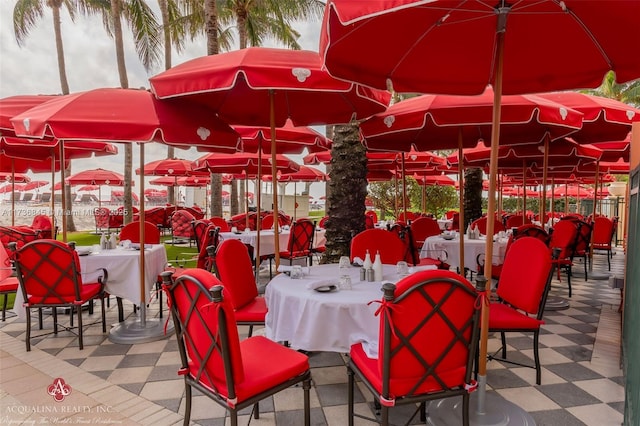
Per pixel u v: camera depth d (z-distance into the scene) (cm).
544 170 489
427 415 236
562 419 235
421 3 145
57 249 338
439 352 180
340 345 231
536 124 449
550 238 492
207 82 284
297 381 206
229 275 302
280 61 285
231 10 1368
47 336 386
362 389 275
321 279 293
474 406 242
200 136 334
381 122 363
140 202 394
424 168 895
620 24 224
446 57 271
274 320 267
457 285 176
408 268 318
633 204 278
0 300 528
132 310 482
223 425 232
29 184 1827
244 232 680
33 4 1523
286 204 1605
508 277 301
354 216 505
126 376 298
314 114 429
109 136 297
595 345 356
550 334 386
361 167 509
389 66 270
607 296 544
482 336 230
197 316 185
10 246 337
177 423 235
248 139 560
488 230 229
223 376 179
